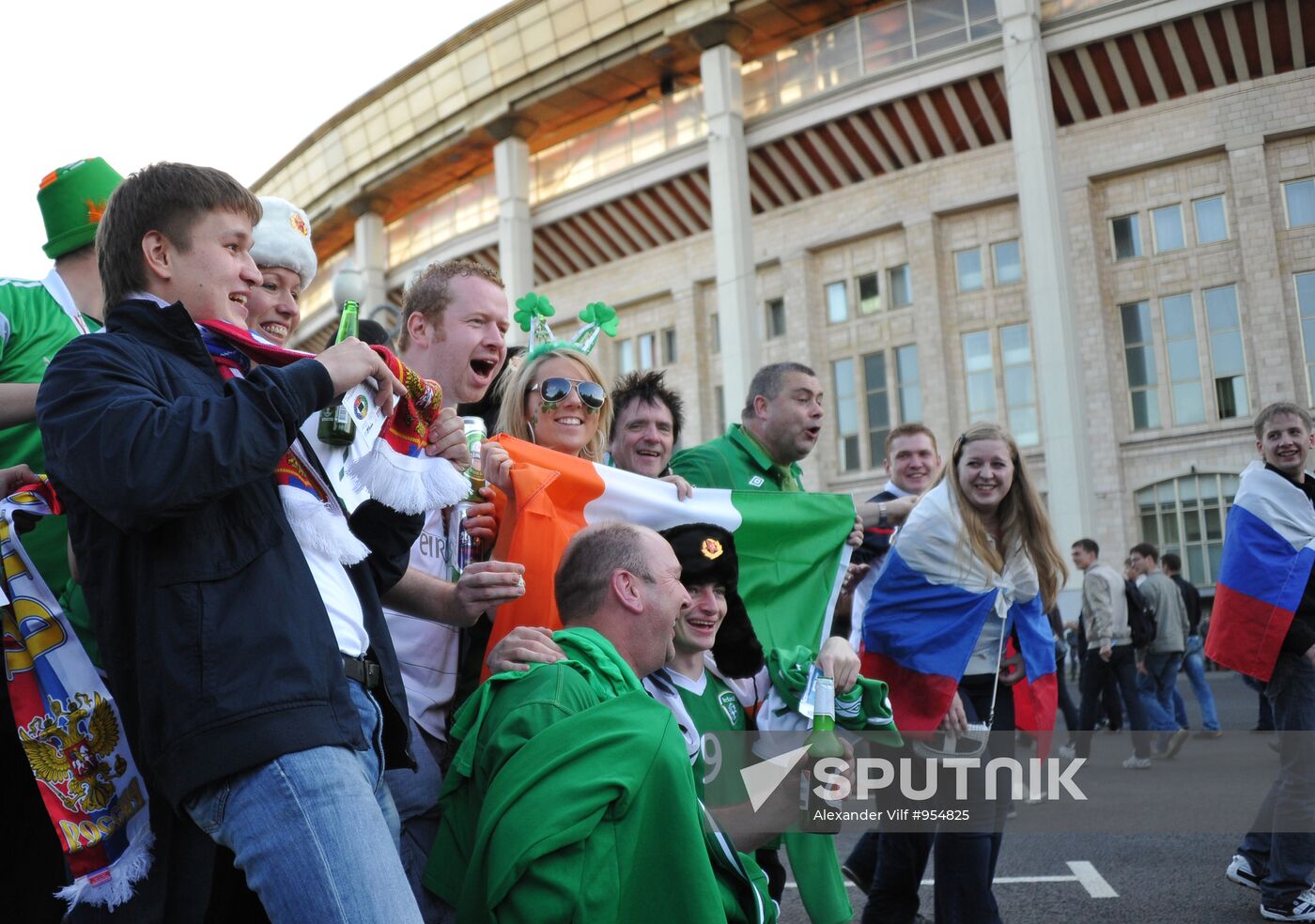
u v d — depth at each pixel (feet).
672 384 122.72
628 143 123.85
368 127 138.00
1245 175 95.20
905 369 108.06
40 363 9.71
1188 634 38.96
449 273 11.44
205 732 5.95
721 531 10.87
